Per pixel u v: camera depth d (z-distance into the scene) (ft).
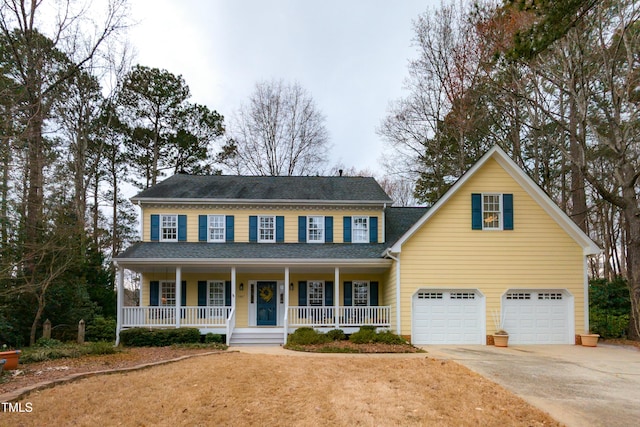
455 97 90.07
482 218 55.98
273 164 116.57
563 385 32.04
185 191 66.74
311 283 64.95
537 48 40.42
